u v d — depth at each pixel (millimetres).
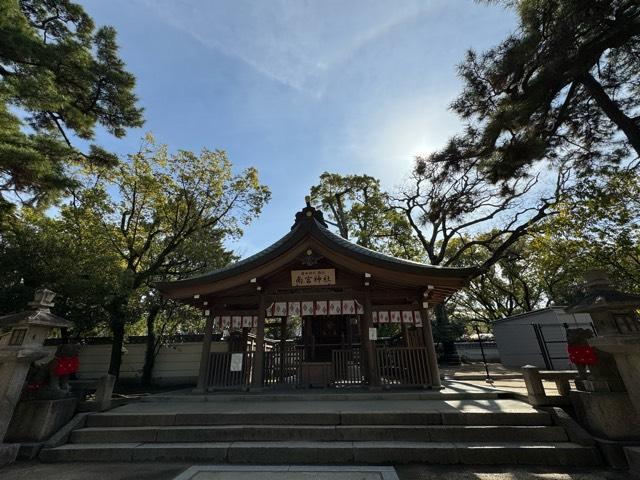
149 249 15328
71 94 11758
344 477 4207
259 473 4391
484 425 5520
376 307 9898
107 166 12977
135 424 6082
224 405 7105
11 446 5168
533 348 16375
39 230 10289
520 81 7168
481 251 26172
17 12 7781
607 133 9234
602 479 4090
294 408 6535
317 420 5859
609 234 9195
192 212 15383
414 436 5285
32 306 5789
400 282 8742
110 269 10891
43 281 9312
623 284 9180
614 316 4613
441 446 4891
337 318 14078
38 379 6012
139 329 19000
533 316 16328
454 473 4379
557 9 6078
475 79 7668
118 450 5238
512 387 8672
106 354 15133
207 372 8922
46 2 11539
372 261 8742
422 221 10891
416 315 9750
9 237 9273
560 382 6023
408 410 6027
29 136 7414
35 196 9148
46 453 5258
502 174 7980
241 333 11703
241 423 5973
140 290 12828
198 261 15531
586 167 9828
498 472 4395
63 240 10188
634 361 4445
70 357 6277
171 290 9375
